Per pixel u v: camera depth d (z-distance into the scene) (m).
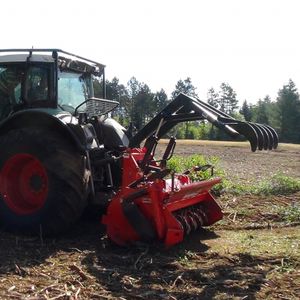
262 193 9.98
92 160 6.72
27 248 5.90
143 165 6.09
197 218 6.71
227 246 6.04
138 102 46.62
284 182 10.55
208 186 6.75
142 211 5.93
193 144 32.72
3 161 6.41
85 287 4.61
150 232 5.85
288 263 5.30
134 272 5.09
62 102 6.87
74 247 5.99
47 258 5.50
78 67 7.20
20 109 6.75
